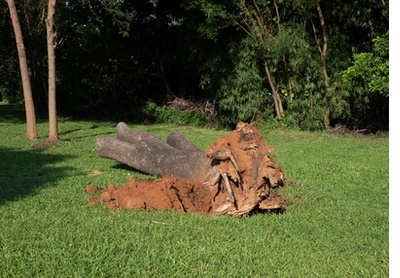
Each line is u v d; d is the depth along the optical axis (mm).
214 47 19891
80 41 25766
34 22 25422
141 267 4586
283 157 12070
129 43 24641
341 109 18312
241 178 6480
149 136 9344
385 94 16422
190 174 7496
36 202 7086
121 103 26203
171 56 23828
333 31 19094
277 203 6676
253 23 18797
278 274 4531
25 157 11797
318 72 18781
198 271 4551
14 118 23891
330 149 13844
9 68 34938
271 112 19484
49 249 4980
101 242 5176
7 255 4805
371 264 4906
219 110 20656
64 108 25922
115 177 9117
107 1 21531
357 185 9039
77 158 11758
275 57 18266
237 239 5469
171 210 6578
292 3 18250
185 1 19859
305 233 5914
